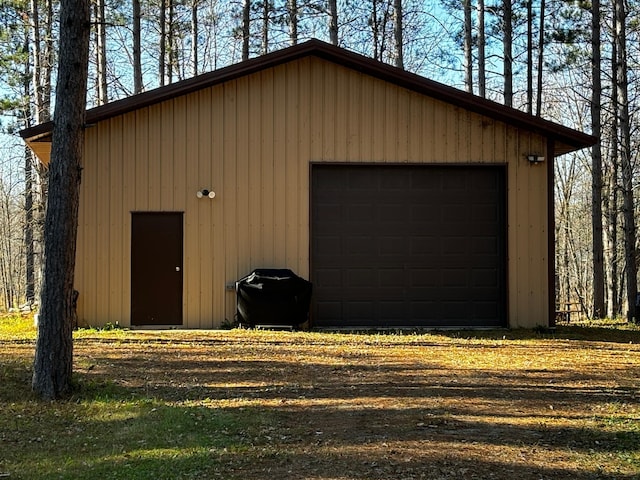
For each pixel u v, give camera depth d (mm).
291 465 5027
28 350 9922
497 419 6273
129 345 10391
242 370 8602
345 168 12773
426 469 4930
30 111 21391
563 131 12516
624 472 4906
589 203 32438
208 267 12594
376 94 12727
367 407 6723
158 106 12578
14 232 33906
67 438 5719
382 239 12734
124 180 12539
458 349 10383
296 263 12617
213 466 5008
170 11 24688
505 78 18875
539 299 12641
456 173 12797
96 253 12516
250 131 12656
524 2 20188
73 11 6988
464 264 12758
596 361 9430
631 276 17391
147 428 5953
